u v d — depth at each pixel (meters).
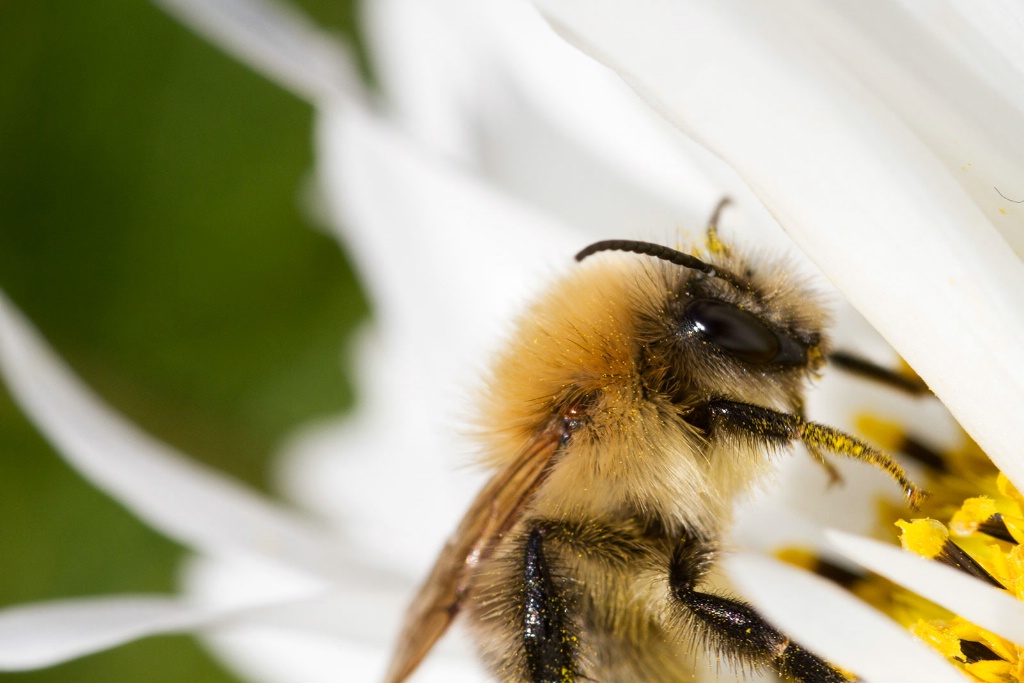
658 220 0.11
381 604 0.11
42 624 0.10
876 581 0.10
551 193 0.11
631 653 0.10
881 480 0.10
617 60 0.09
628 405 0.10
